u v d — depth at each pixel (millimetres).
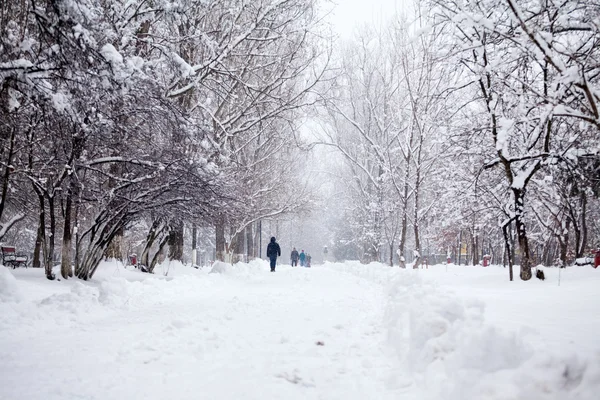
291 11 24188
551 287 13148
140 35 16203
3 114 10398
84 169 13734
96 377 4594
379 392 4145
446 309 5113
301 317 8461
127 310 9508
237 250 40062
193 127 13828
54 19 8312
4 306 7977
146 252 20828
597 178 16156
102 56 9141
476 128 17031
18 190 19812
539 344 4758
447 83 27297
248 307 9938
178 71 13609
